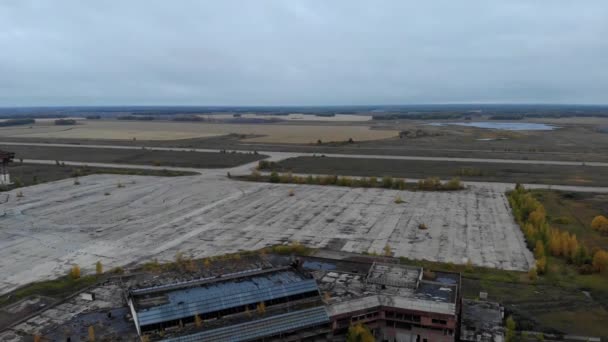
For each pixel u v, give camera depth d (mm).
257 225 104000
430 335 53938
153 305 49844
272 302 53000
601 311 63500
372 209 117688
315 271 64312
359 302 54781
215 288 53969
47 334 47406
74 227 102875
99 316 50812
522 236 96000
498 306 61344
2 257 84500
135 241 93250
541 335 56531
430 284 60125
